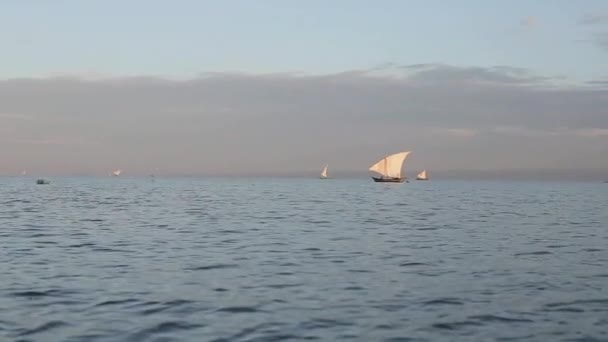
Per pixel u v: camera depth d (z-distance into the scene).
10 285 17.09
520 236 31.72
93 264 21.11
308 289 16.89
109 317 13.55
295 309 14.48
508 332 12.63
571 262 22.30
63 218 41.97
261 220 41.34
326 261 22.25
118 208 54.12
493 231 34.50
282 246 26.75
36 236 30.22
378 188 137.38
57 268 20.19
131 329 12.62
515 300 15.59
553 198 90.75
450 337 12.27
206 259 22.52
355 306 14.84
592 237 31.42
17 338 11.94
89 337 12.03
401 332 12.59
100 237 29.95
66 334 12.23
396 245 27.39
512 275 19.36
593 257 23.69
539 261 22.53
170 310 14.23
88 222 38.78
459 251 25.39
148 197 78.69
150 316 13.66
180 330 12.59
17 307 14.45
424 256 23.75
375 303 15.17
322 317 13.74
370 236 31.27
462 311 14.38
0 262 21.44
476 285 17.61
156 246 26.44
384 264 21.59
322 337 12.20
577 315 14.02
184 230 33.78
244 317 13.69
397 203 68.31
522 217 46.66
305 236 31.03
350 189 127.94
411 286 17.41
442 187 166.88
